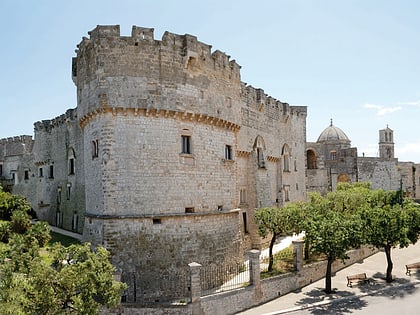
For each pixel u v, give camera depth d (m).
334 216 33.06
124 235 27.23
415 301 29.56
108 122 27.91
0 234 37.16
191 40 30.28
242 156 43.41
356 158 79.81
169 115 29.17
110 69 27.92
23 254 17.78
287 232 33.41
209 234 30.75
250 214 43.50
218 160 33.12
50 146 58.47
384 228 33.25
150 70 28.58
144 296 26.98
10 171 71.19
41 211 60.31
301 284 33.12
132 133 28.11
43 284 16.48
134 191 27.84
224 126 34.16
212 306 25.88
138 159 28.11
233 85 35.84
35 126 62.28
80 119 31.02
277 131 53.03
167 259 28.11
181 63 29.98
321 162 76.38
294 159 59.16
